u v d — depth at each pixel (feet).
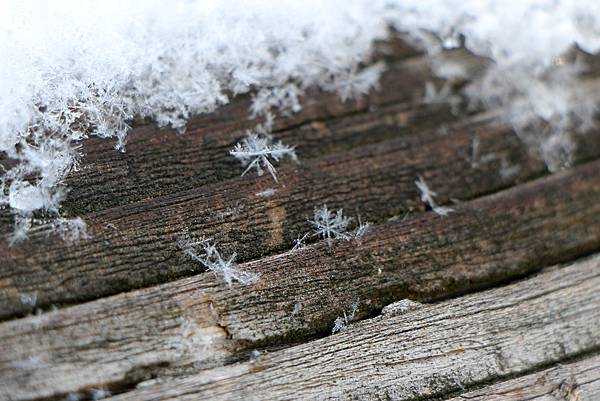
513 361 0.43
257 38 0.44
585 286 0.44
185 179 0.43
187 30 0.44
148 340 0.43
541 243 0.44
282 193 0.43
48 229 0.43
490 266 0.44
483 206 0.44
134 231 0.43
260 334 0.43
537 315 0.43
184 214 0.43
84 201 0.43
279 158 0.44
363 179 0.44
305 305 0.43
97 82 0.43
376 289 0.43
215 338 0.43
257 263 0.43
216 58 0.44
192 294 0.43
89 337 0.42
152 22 0.44
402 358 0.43
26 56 0.43
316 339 0.43
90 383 0.42
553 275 0.44
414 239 0.44
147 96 0.43
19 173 0.43
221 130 0.44
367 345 0.43
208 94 0.44
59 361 0.42
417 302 0.43
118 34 0.43
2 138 0.43
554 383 0.43
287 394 0.42
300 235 0.43
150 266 0.43
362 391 0.43
